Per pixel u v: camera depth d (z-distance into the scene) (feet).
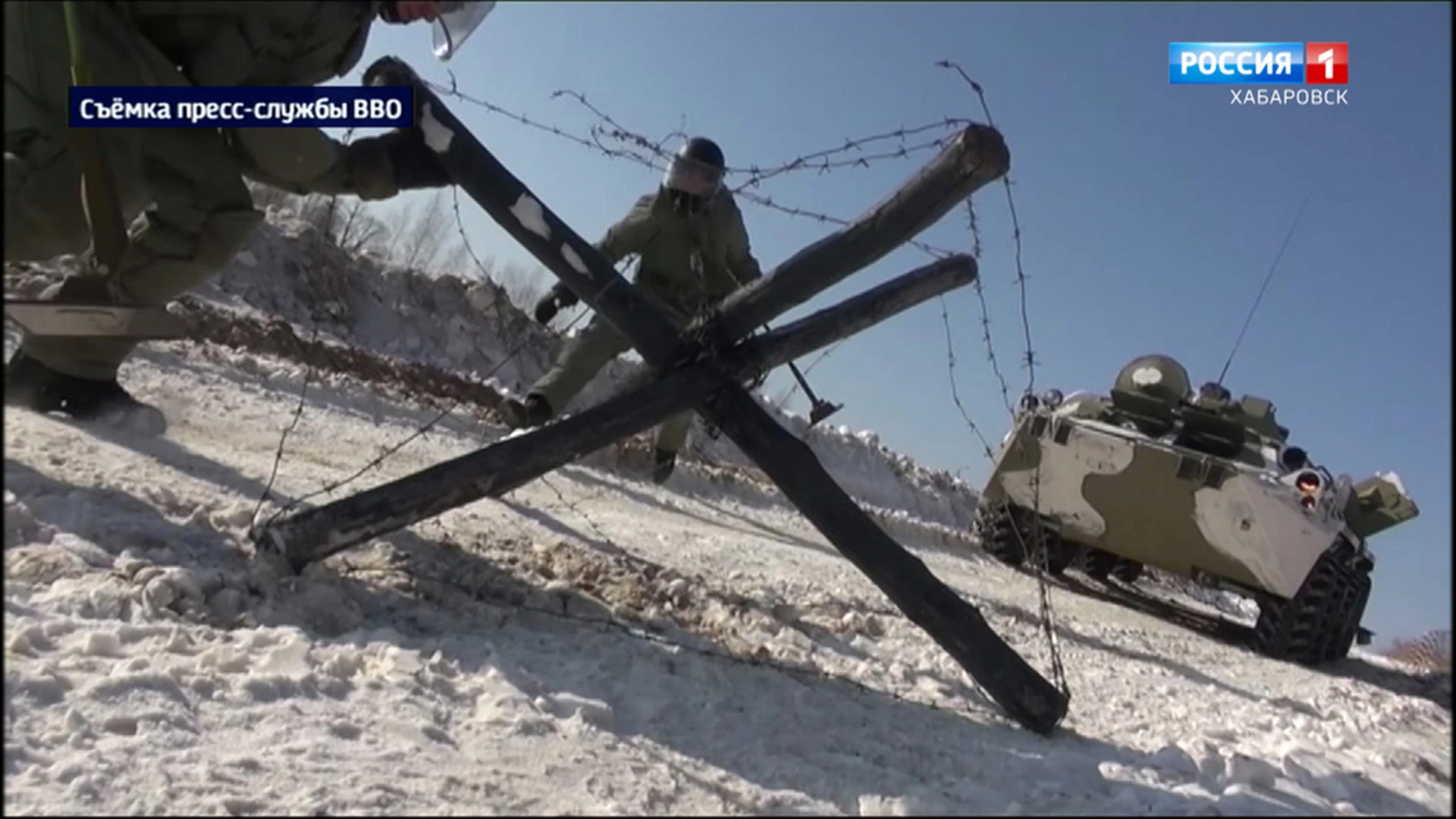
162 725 7.63
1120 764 10.89
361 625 10.50
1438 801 11.62
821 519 11.46
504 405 23.02
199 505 12.66
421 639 10.36
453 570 12.83
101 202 11.08
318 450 19.77
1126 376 29.45
